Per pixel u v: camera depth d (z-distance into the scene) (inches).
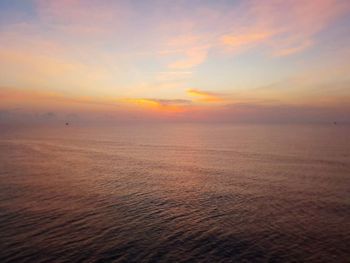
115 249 970.7
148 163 2765.7
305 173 2162.9
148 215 1307.8
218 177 2101.4
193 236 1079.0
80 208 1390.3
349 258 908.0
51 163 2763.3
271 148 3786.9
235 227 1164.5
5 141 5310.0
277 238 1056.8
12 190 1706.4
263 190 1718.8
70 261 887.7
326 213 1310.3
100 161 2901.1
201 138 5940.0
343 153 3164.4
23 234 1075.9
